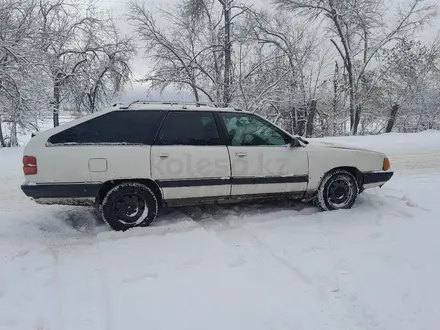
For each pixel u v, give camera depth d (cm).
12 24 1346
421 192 611
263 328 264
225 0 1869
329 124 1978
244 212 520
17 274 343
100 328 266
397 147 1127
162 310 286
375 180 544
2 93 1332
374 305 289
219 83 1850
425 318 273
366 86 2014
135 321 273
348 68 1973
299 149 507
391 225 464
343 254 379
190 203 477
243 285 321
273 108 1930
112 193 443
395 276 332
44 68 1442
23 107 1397
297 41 1892
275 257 375
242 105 1792
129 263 364
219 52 1897
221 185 473
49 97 1503
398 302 293
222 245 402
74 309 289
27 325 271
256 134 497
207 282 326
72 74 1998
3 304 295
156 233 439
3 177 732
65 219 492
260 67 1856
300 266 352
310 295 305
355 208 532
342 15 1908
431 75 1966
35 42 1416
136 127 452
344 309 286
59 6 1875
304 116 1978
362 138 1393
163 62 1866
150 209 457
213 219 493
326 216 495
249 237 431
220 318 276
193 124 471
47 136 429
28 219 487
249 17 1875
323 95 1969
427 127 1989
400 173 761
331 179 522
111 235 433
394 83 1998
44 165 421
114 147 439
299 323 270
